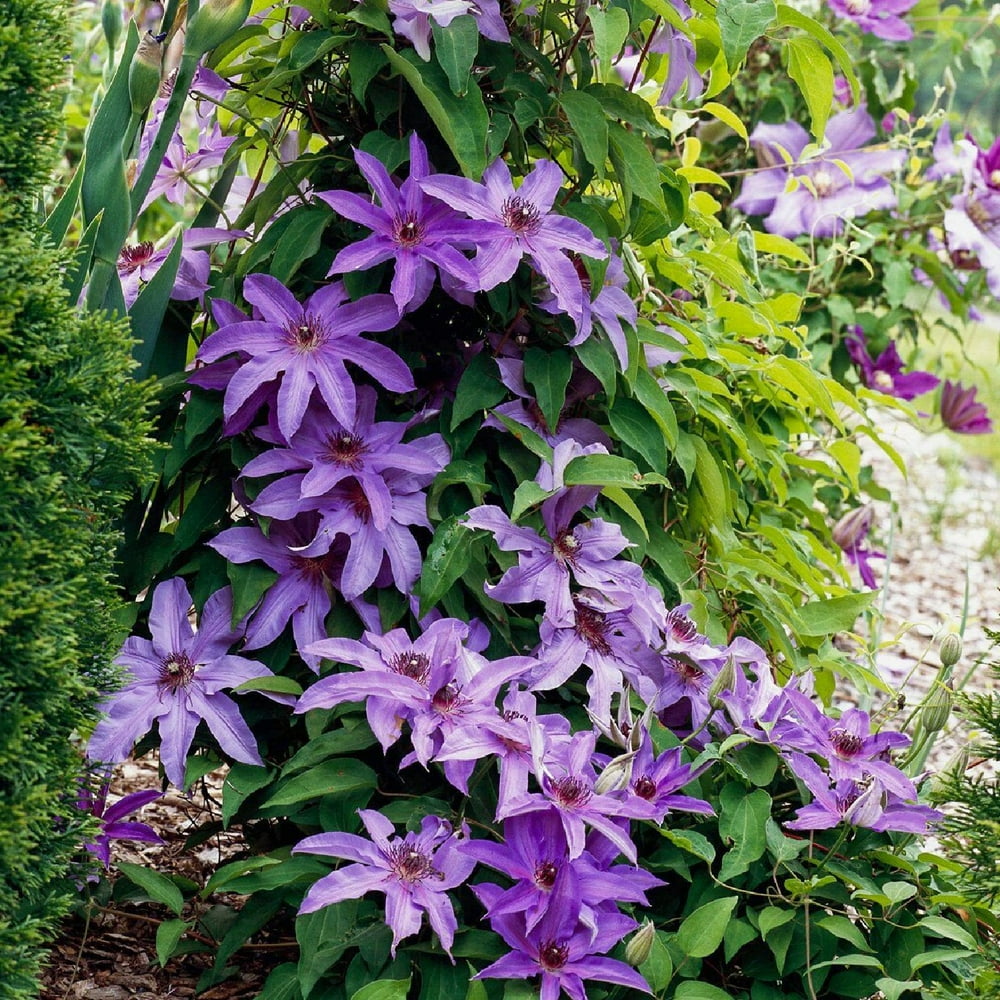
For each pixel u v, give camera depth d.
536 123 1.84
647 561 1.92
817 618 1.91
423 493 1.76
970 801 1.69
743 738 1.74
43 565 1.51
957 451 4.97
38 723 1.53
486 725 1.66
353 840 1.64
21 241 1.52
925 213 2.78
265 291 1.74
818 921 1.73
